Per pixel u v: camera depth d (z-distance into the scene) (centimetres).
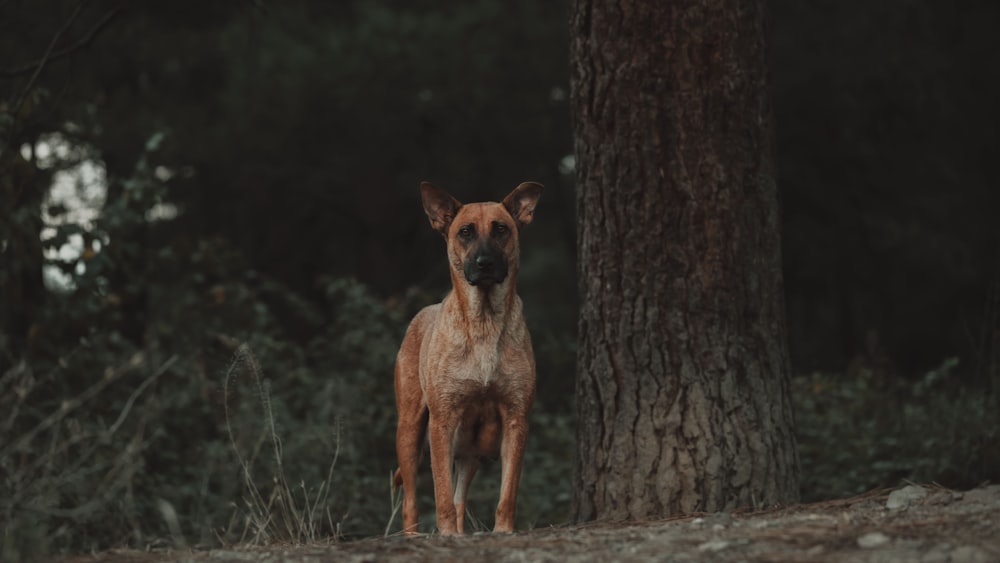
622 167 735
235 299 1206
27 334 984
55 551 730
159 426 991
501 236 714
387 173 2123
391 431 1097
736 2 734
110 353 1067
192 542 857
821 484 974
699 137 725
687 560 481
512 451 707
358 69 1756
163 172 1936
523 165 2169
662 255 726
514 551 537
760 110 745
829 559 463
